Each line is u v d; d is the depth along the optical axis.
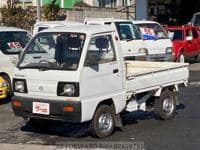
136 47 17.38
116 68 9.74
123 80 9.91
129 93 10.08
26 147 8.87
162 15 44.59
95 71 9.28
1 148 8.80
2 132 10.12
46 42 9.72
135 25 18.06
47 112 9.20
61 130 10.20
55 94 9.16
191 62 24.88
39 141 9.36
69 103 8.98
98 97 9.35
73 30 9.62
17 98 9.59
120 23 17.14
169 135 9.77
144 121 11.06
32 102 9.37
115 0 34.03
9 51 13.69
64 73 9.09
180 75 11.59
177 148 8.79
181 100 13.62
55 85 9.16
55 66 9.25
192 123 10.85
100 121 9.45
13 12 25.45
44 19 25.47
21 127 10.55
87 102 9.09
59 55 9.41
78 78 8.98
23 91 9.54
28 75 9.46
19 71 9.62
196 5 45.91
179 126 10.55
